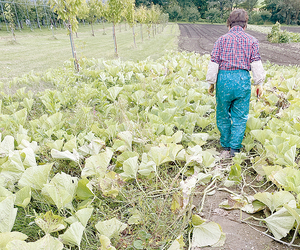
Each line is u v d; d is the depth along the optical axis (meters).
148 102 3.67
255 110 3.32
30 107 3.81
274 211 1.83
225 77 2.37
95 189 1.98
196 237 1.59
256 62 2.30
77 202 1.89
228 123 2.67
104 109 3.55
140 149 2.54
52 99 3.68
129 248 1.54
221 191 2.13
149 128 2.66
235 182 2.16
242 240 1.63
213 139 2.99
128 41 22.30
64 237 1.36
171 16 78.06
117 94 4.04
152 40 22.86
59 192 1.51
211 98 3.91
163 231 1.60
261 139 2.54
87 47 17.17
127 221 1.76
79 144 2.68
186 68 5.52
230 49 2.33
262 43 21.44
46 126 3.00
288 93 3.91
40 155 2.48
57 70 6.23
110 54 11.98
